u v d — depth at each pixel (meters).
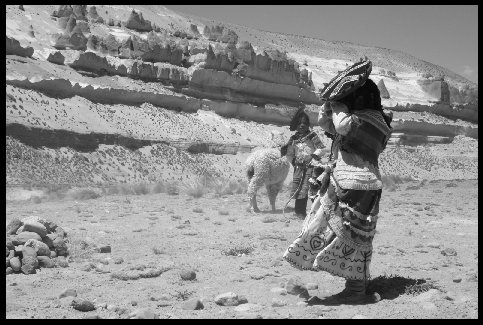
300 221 14.43
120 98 71.81
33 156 52.31
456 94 141.25
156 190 25.02
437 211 16.33
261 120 88.38
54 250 9.76
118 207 17.42
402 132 106.06
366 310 6.44
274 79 94.00
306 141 14.85
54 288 7.74
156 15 153.38
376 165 7.09
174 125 72.62
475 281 7.80
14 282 8.06
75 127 59.28
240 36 184.38
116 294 7.38
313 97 99.75
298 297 7.14
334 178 7.00
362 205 6.91
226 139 75.62
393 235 12.19
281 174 16.39
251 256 9.81
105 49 82.06
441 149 107.00
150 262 9.20
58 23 92.50
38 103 60.00
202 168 66.12
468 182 28.88
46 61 72.19
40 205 18.36
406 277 8.09
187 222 13.80
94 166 56.62
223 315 6.29
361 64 7.07
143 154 63.66
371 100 7.15
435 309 6.41
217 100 84.69
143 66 79.50
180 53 86.25
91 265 9.08
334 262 6.91
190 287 7.71
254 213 16.09
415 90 145.62
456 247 10.74
